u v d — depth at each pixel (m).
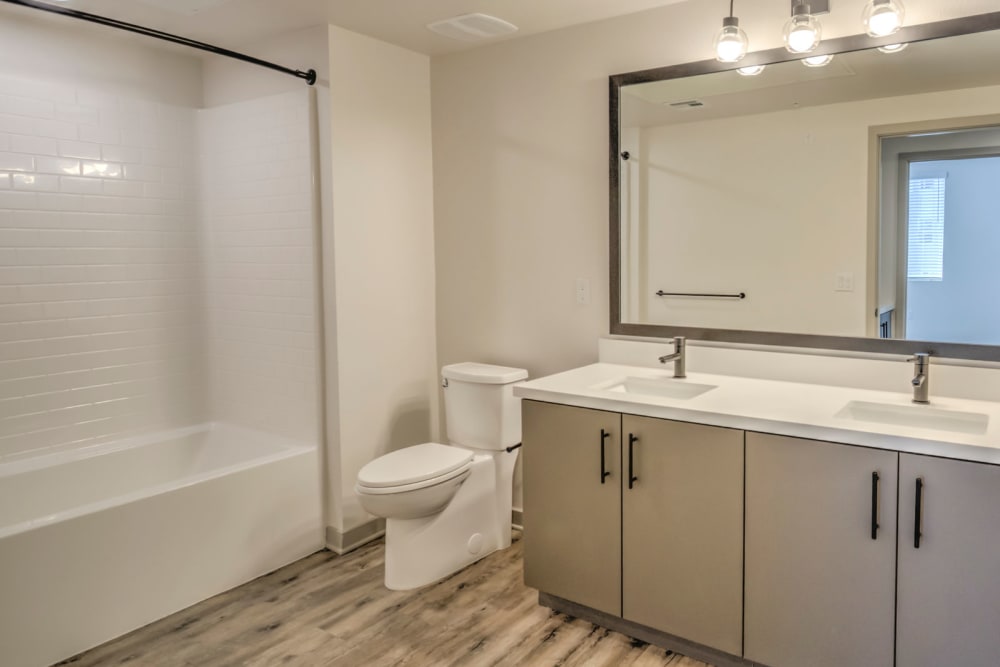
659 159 2.79
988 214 2.15
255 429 3.45
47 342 3.03
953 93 2.19
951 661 1.83
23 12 2.83
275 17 2.88
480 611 2.62
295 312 3.21
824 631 2.00
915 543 1.84
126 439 3.32
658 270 2.83
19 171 2.91
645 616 2.34
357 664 2.29
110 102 3.19
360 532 3.23
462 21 2.91
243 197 3.37
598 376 2.72
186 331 3.54
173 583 2.62
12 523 2.84
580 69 2.98
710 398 2.30
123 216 3.26
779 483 2.03
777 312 2.57
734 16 2.57
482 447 3.11
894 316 2.34
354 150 3.11
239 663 2.30
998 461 1.71
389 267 3.32
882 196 2.33
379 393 3.30
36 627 2.26
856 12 2.33
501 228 3.30
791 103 2.48
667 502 2.25
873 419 2.24
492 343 3.39
